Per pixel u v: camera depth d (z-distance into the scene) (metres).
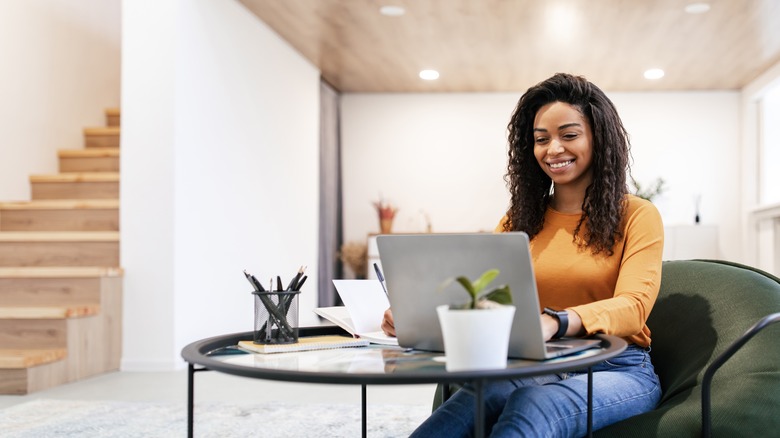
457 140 7.45
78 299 3.92
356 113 7.49
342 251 7.07
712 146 7.34
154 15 4.08
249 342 1.38
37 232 4.59
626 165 1.55
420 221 7.45
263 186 5.20
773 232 6.65
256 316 1.35
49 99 5.35
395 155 7.48
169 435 2.48
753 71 6.60
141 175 4.06
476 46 5.78
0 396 3.27
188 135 4.18
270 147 5.34
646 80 6.92
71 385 3.53
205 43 4.37
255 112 5.08
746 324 1.49
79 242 4.27
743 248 7.21
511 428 1.18
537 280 1.58
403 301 1.24
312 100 6.27
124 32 4.11
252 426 2.60
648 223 1.47
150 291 4.04
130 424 2.65
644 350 1.54
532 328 1.10
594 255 1.53
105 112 6.05
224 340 1.38
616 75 6.72
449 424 1.33
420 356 1.20
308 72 6.18
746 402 1.31
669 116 7.38
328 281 6.72
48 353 3.46
